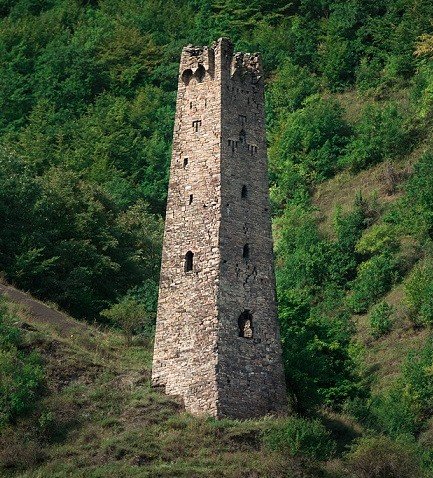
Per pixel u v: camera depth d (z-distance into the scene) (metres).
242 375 125.50
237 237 132.38
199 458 116.25
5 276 155.00
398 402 143.00
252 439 118.94
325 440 120.38
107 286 166.62
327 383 136.75
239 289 129.75
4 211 162.00
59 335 137.38
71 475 112.56
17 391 120.69
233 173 135.38
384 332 167.50
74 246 163.75
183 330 128.12
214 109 138.25
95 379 127.69
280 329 137.00
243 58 142.38
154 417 121.75
